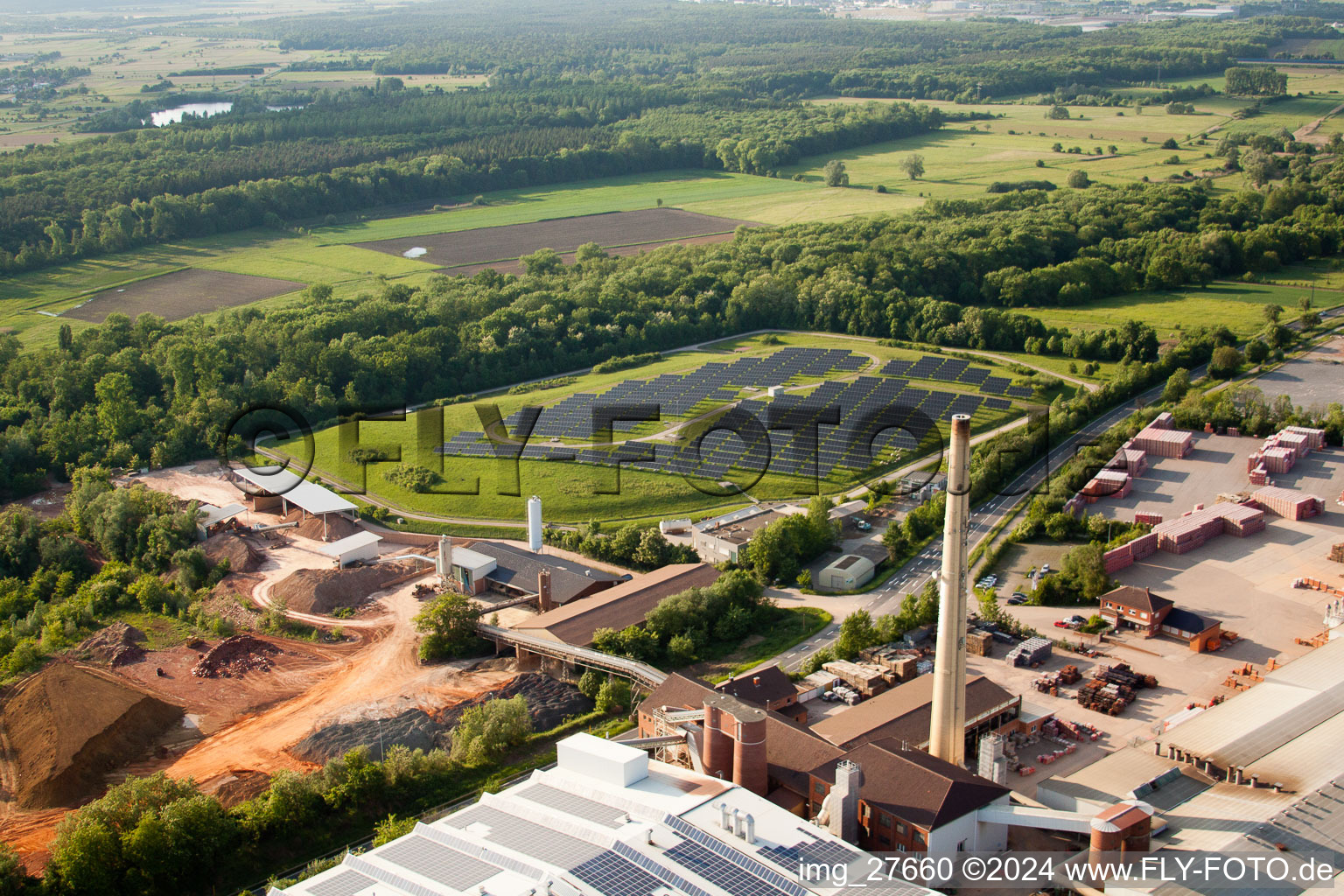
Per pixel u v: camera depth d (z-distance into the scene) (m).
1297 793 142.50
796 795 141.00
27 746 165.38
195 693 186.88
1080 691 179.00
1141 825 129.00
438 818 148.50
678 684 163.00
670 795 128.50
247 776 161.38
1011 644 196.12
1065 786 147.50
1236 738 154.62
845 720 161.88
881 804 133.38
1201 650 191.88
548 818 125.25
